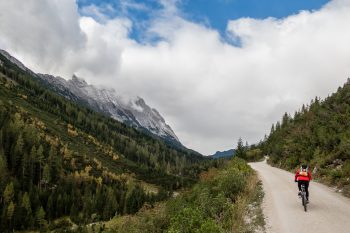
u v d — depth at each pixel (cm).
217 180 2253
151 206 1988
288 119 9938
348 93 5116
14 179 14388
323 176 2681
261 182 2555
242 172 2822
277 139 7494
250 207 1658
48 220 12512
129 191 14175
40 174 15888
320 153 3409
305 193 1519
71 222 12331
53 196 14038
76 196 14875
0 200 12238
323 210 1495
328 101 6059
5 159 15075
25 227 11350
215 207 1509
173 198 2239
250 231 1257
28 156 16125
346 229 1180
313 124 4634
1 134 16312
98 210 13362
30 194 13262
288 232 1195
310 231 1181
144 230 1678
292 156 4112
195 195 1936
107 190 15525
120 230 1856
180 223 1290
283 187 2264
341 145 2858
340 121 3856
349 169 2238
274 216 1441
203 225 1112
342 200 1742
